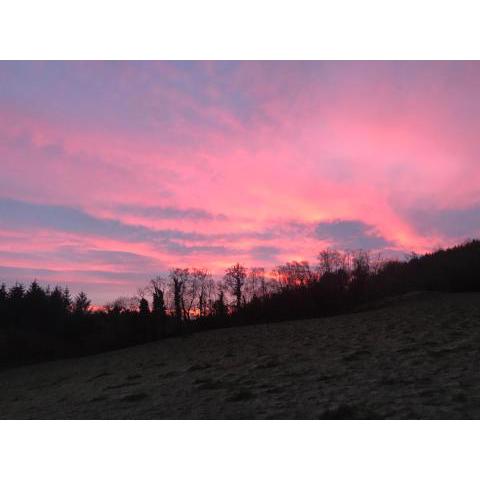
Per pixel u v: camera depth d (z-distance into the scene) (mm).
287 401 8461
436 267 50438
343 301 48938
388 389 8617
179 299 59469
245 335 29812
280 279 59906
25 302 69875
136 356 28547
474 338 14445
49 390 17547
